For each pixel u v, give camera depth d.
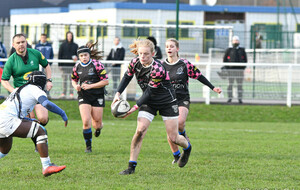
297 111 43.44
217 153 22.75
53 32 55.28
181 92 20.62
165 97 17.31
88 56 22.80
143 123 17.30
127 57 54.22
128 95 42.91
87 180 16.42
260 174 17.98
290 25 75.38
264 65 44.56
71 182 16.09
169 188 15.41
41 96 15.84
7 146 16.91
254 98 45.03
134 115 41.28
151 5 68.50
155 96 17.27
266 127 36.09
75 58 41.41
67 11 73.06
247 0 85.00
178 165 18.61
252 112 42.84
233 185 16.09
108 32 56.28
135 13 67.50
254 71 44.81
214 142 26.73
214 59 58.88
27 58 20.80
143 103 17.19
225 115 42.09
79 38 56.66
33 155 21.20
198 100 44.78
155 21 69.00
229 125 37.00
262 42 66.94
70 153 21.95
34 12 75.19
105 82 22.83
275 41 65.75
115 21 66.38
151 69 17.02
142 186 15.56
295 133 32.38
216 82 44.56
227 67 44.56
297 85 44.94
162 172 18.03
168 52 20.36
